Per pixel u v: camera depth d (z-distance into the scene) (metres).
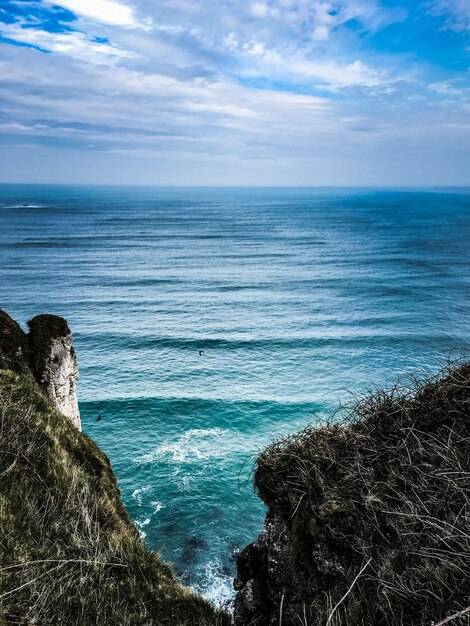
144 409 36.44
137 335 57.47
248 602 4.62
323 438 4.72
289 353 50.72
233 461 28.78
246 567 4.87
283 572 4.43
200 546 21.45
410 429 4.31
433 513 3.57
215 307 74.38
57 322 8.12
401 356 49.44
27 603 3.58
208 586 19.06
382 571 3.35
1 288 88.31
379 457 4.34
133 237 181.75
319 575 3.99
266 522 4.84
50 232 190.50
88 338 56.38
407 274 103.25
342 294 83.12
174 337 56.41
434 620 2.87
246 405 37.28
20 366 7.25
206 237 186.25
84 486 5.34
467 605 2.83
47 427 5.81
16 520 4.35
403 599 3.14
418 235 186.62
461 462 3.85
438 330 58.56
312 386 41.62
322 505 4.09
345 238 179.88
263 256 136.38
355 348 52.09
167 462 28.58
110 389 40.72
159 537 22.02
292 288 89.69
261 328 60.91
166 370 45.84
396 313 68.31
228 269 114.12
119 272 108.31
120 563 4.67
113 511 5.39
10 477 4.80
